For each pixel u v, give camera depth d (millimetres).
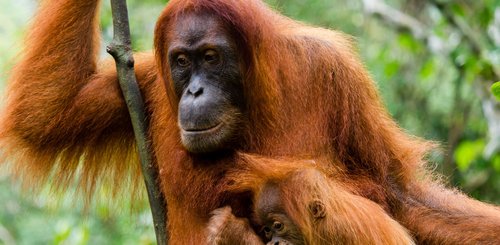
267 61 9688
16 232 23891
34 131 10688
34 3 11844
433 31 19188
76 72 10727
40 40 10766
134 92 10109
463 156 17469
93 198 12305
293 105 9945
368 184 10289
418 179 11062
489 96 18250
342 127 10203
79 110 10758
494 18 18891
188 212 9930
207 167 9750
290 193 9430
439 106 21375
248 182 9531
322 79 10148
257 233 9766
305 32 10453
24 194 11477
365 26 21578
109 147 11508
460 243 10477
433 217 10703
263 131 9750
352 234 9320
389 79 21250
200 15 9328
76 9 10727
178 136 9914
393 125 11023
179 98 9461
